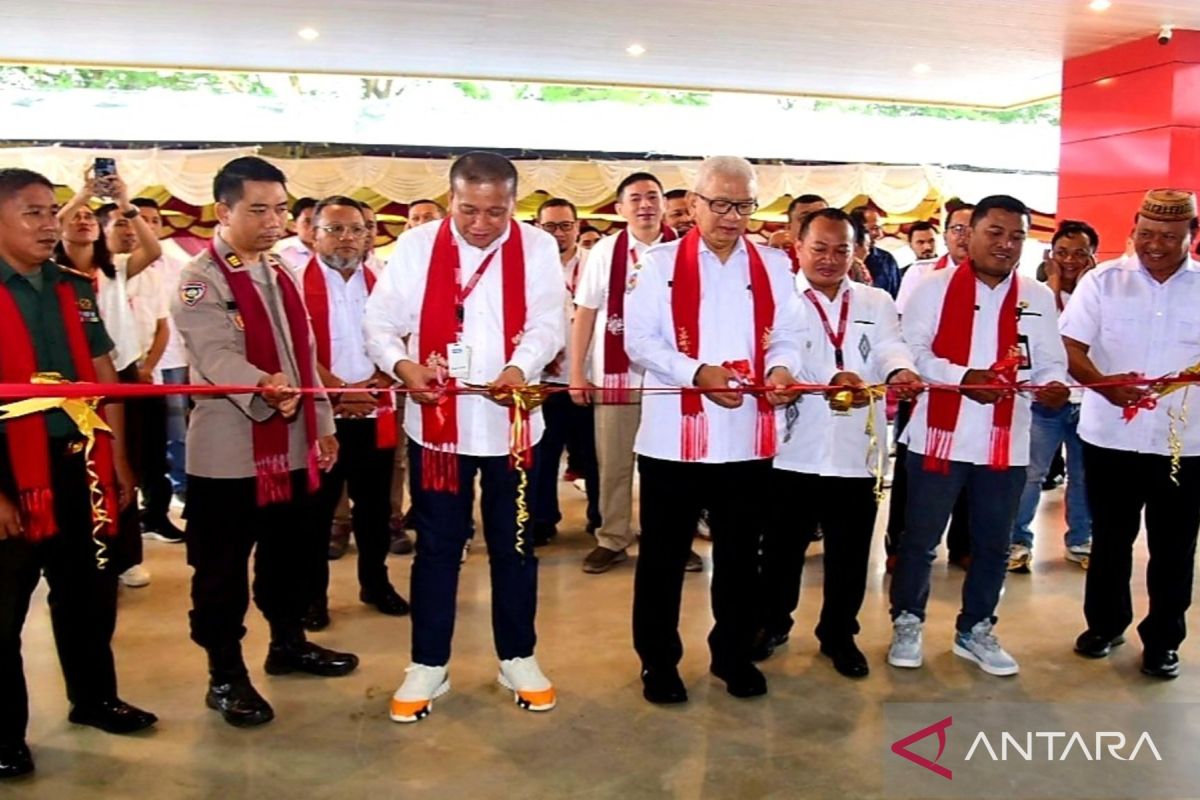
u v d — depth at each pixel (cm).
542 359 277
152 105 786
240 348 272
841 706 297
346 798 244
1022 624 371
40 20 624
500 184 262
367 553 375
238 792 246
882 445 320
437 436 274
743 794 247
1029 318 314
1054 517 541
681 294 281
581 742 273
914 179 862
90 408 235
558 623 368
